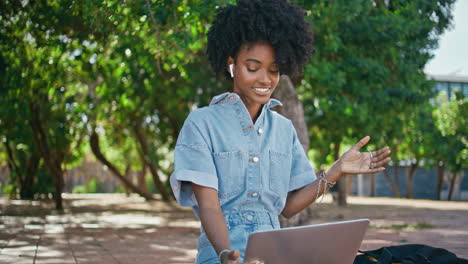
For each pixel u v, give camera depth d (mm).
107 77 11477
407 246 2039
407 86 11742
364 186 36219
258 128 1966
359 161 1980
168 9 7234
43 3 8109
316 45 9562
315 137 17891
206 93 13773
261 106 2025
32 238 9023
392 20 10586
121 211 17156
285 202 2051
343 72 10094
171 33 7406
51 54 9148
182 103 14695
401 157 28656
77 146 21422
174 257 6762
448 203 23734
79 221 12969
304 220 8039
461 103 26688
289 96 7645
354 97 11367
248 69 1899
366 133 13984
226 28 1926
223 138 1893
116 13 6934
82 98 13953
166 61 8750
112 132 21453
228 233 1816
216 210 1794
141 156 25297
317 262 1628
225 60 2023
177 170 1827
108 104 14328
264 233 1491
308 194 2053
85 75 11086
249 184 1914
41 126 16328
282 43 1872
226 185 1891
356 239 1677
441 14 11531
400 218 13555
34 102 11945
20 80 9445
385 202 24281
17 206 19969
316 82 10281
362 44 10875
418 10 11547
